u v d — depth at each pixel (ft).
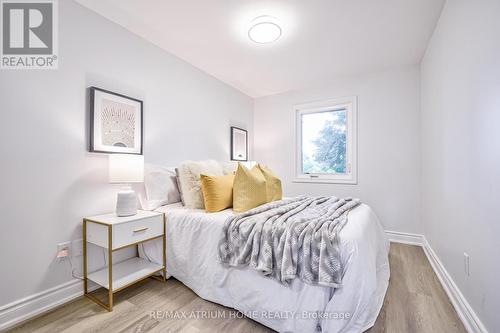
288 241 4.39
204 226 5.80
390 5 6.02
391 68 9.91
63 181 5.49
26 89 4.95
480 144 4.15
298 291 4.27
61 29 5.50
